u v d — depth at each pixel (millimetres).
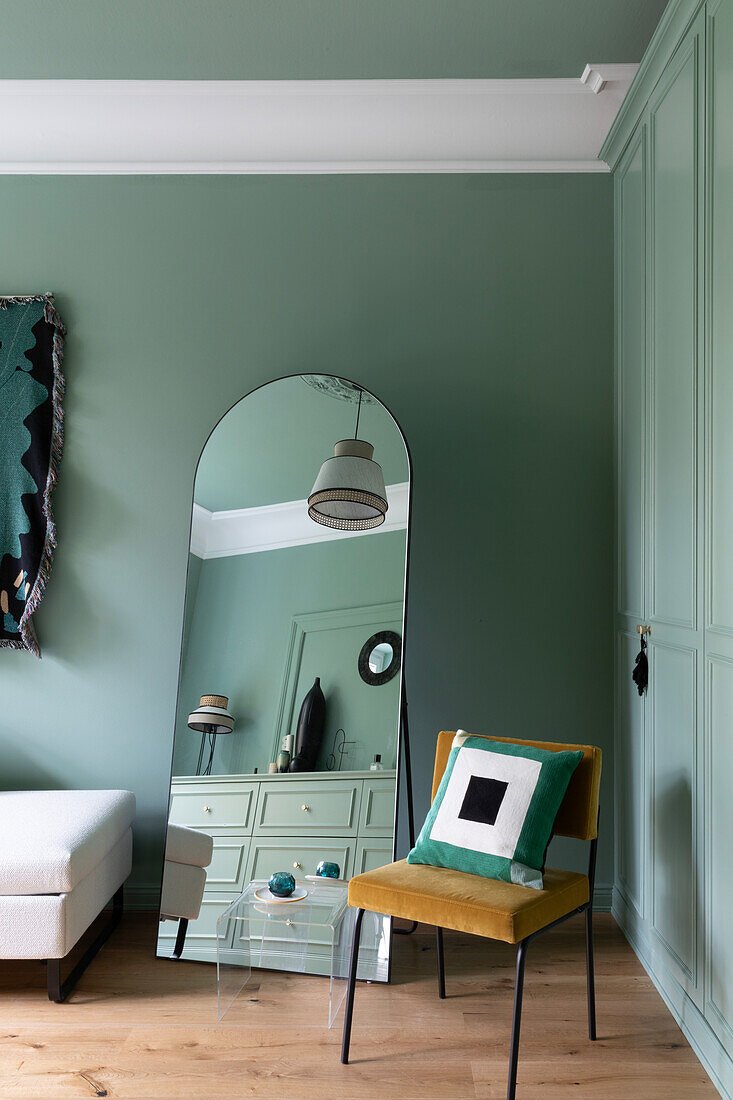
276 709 2729
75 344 3123
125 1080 1997
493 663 3076
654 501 2564
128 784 3080
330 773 2656
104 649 3102
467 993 2439
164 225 3143
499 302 3123
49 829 2469
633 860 2801
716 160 2039
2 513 3070
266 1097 1931
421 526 3100
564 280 3119
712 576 2053
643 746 2668
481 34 2711
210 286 3141
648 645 2619
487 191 3127
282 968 2557
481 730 3068
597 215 3121
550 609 3080
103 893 2668
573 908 2119
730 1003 1925
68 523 3107
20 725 3086
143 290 3135
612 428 3094
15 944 2322
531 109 3049
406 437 3117
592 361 3107
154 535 3119
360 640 2709
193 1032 2215
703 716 2113
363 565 2748
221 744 2750
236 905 2420
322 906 2385
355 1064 2066
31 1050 2123
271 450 2887
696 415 2166
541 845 2111
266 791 2689
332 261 3137
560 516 3094
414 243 3133
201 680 2803
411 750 3074
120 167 3125
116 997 2406
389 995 2428
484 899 1961
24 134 3090
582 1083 1990
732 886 1930
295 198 3139
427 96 3027
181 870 2697
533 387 3111
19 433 3078
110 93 3016
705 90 2107
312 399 2887
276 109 3062
